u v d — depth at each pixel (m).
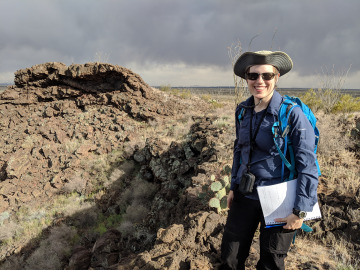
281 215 1.74
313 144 1.69
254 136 1.89
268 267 1.88
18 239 10.27
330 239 3.49
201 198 4.79
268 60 1.79
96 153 15.98
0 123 23.12
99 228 10.12
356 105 11.30
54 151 15.91
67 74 24.16
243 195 2.00
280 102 1.79
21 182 13.92
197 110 24.34
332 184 4.46
